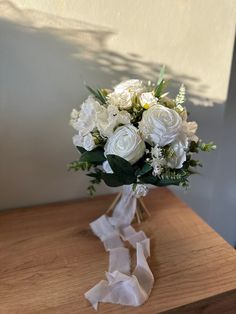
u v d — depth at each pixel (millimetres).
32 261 479
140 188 464
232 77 818
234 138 920
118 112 441
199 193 828
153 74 624
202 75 670
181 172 457
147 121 425
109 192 698
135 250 509
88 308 396
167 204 657
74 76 565
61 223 579
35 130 577
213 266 480
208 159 792
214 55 662
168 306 404
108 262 481
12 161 584
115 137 433
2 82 522
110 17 548
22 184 610
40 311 391
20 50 512
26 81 536
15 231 550
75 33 536
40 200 639
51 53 533
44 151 600
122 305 401
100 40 558
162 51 613
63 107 581
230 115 877
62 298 411
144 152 444
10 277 445
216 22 632
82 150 502
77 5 520
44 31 516
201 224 590
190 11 601
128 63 595
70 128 602
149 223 590
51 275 451
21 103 548
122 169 436
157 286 436
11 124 556
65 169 632
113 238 528
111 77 592
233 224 1088
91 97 502
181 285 440
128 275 449
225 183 983
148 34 587
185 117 477
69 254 497
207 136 748
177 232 565
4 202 611
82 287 431
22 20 497
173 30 604
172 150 444
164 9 580
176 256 501
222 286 441
